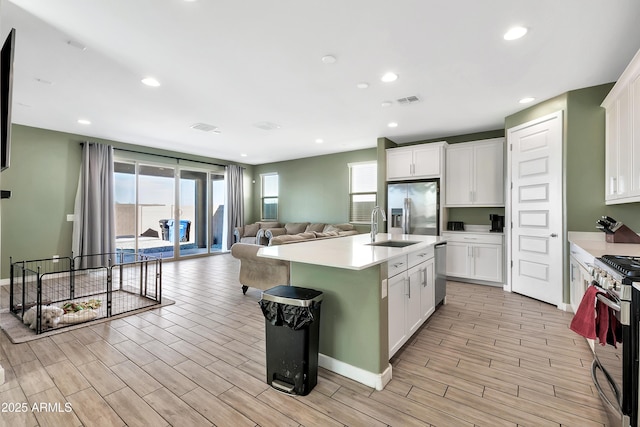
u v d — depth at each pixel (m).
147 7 1.98
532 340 2.63
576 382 1.99
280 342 1.92
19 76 3.00
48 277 4.97
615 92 2.71
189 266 6.25
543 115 3.69
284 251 2.42
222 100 3.67
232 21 2.13
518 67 2.82
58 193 5.11
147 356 2.35
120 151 5.97
